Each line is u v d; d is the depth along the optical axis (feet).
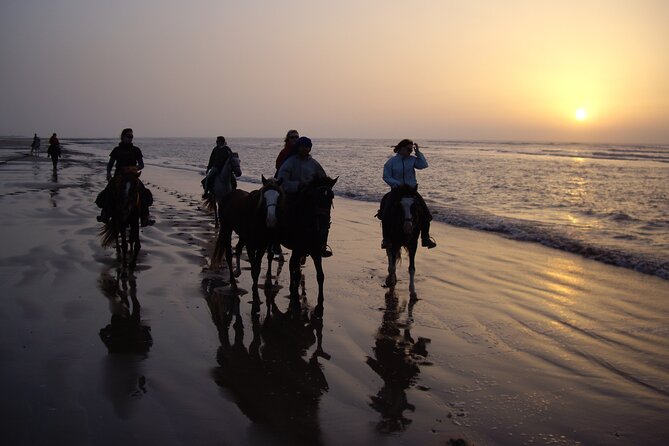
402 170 26.91
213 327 20.15
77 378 15.33
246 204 24.22
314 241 21.90
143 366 16.34
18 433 12.33
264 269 29.50
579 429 13.19
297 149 24.18
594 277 28.43
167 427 12.85
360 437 12.69
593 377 16.21
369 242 37.96
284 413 13.75
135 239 27.45
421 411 13.99
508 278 28.17
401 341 19.10
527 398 14.82
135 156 28.73
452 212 53.26
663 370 16.72
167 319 20.72
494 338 19.44
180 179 91.40
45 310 21.07
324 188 21.95
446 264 31.40
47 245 32.63
